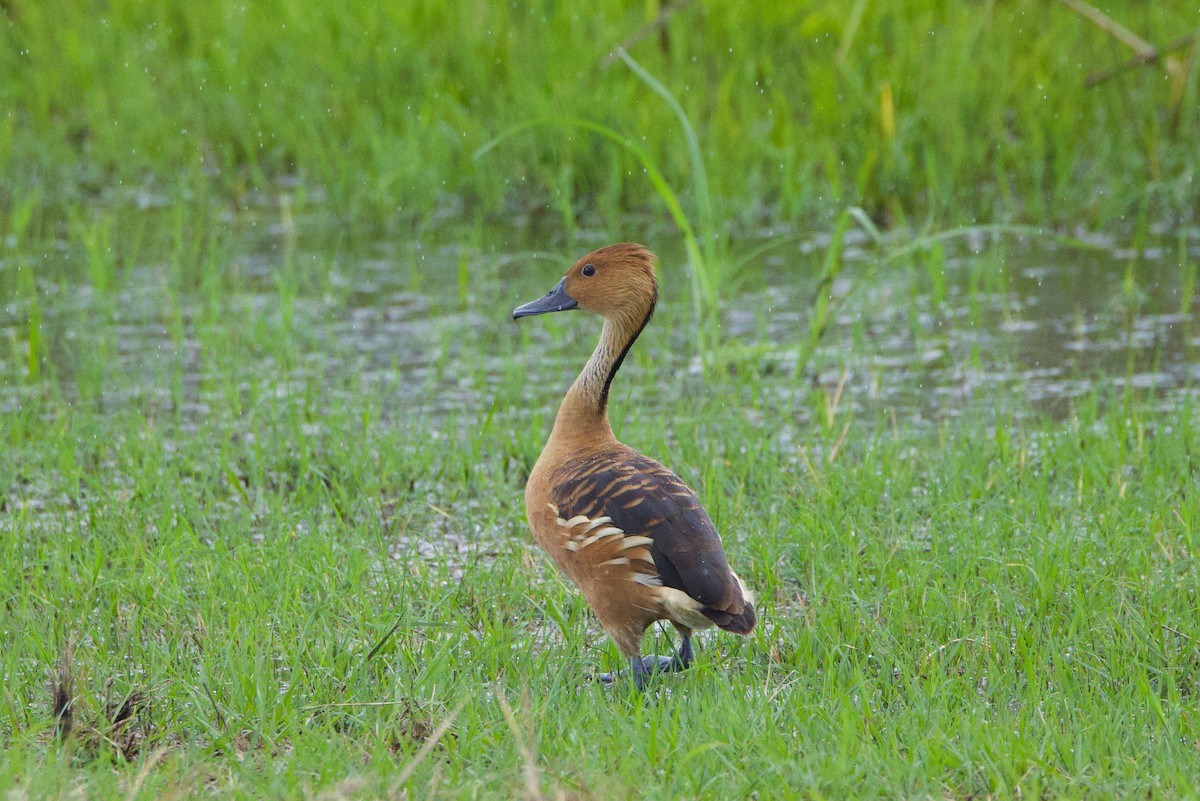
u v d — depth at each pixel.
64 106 23.31
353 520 11.59
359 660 8.80
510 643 9.14
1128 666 8.50
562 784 7.05
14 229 19.12
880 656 8.77
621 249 9.78
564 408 9.59
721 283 17.22
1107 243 18.73
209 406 14.21
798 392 14.45
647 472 8.89
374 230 19.97
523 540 11.15
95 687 8.35
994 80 21.53
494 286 17.81
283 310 15.93
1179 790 7.03
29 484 12.29
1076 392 14.22
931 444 12.94
